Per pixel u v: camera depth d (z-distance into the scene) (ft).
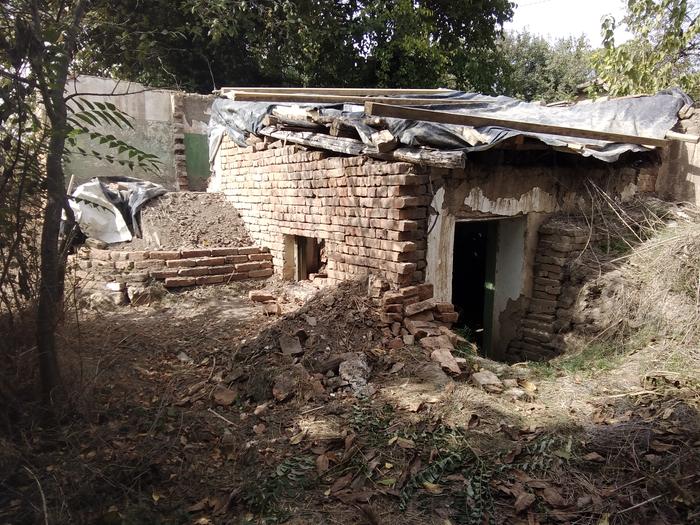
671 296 17.71
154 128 33.94
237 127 26.61
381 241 18.21
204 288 22.86
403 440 11.79
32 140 10.85
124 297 21.12
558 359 18.66
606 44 32.86
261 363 15.23
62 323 13.21
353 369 14.90
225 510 9.78
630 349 17.24
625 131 24.53
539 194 21.34
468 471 10.78
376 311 17.81
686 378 14.30
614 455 11.19
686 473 10.41
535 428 12.35
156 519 9.44
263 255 25.40
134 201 26.86
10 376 11.54
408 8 43.47
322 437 12.11
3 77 10.13
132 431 12.16
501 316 22.75
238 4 36.37
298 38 43.24
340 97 25.55
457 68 49.24
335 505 9.98
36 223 11.98
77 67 11.93
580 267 20.40
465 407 13.30
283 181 23.77
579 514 9.64
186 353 16.89
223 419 13.01
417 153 16.61
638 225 22.08
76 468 10.41
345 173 19.62
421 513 9.73
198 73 43.42
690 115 24.32
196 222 26.89
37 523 8.91
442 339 16.94
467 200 18.84
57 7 12.10
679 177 25.90
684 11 29.55
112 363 15.14
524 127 18.61
